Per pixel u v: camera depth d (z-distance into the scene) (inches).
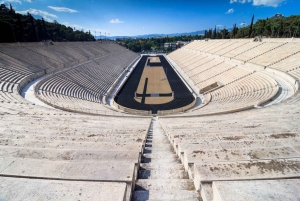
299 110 459.5
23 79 930.7
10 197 100.7
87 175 126.7
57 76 1167.6
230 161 144.6
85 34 3966.5
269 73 1051.3
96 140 251.6
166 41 6481.3
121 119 575.2
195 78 1632.6
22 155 170.2
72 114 539.2
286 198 95.2
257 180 108.7
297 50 1149.1
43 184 110.2
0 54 1110.4
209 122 427.5
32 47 1488.7
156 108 1074.1
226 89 1139.9
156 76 1950.1
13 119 385.4
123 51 3599.9
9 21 1953.7
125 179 123.0
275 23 2415.1
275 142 198.5
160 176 161.0
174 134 304.7
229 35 3457.2
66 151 178.4
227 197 97.3
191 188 133.4
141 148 211.2
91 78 1435.8
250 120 391.2
